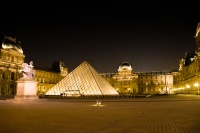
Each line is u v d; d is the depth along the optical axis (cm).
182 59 16300
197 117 2181
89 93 8050
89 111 2791
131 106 3691
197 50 10612
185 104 4097
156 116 2272
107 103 4559
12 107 3359
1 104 3997
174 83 19350
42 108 3212
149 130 1516
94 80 8444
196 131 1484
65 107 3441
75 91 8119
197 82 10444
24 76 4834
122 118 2120
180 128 1591
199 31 10350
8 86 11769
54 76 17788
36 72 15288
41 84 15762
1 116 2267
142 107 3462
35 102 4575
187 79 13688
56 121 1928
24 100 4669
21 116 2266
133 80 19825
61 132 1458
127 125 1719
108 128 1595
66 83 8569
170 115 2353
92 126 1677
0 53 11356
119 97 8025
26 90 4775
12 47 12144
